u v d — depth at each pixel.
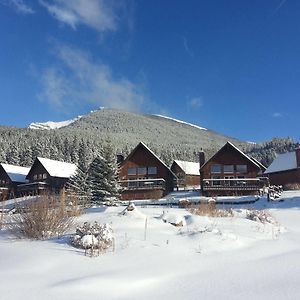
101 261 9.37
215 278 7.84
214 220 16.23
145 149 57.78
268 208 30.39
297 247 11.72
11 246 10.93
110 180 45.12
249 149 182.62
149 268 8.77
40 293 6.74
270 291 6.64
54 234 12.62
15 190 67.06
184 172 83.88
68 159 110.06
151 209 21.58
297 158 55.19
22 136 148.62
